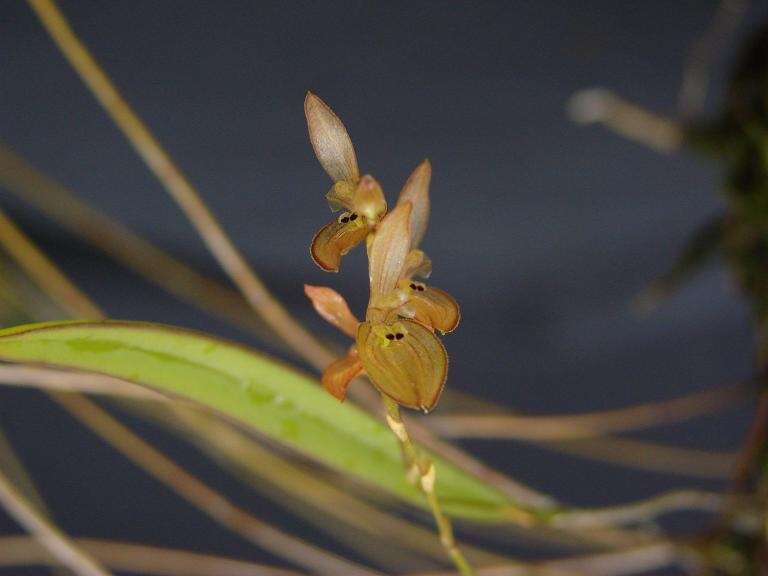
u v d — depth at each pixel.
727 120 0.47
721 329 0.62
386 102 0.66
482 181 0.64
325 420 0.26
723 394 0.38
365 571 0.35
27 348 0.24
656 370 0.60
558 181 0.64
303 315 0.59
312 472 0.36
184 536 0.51
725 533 0.35
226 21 0.69
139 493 0.53
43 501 0.52
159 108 0.64
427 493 0.25
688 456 0.50
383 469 0.27
